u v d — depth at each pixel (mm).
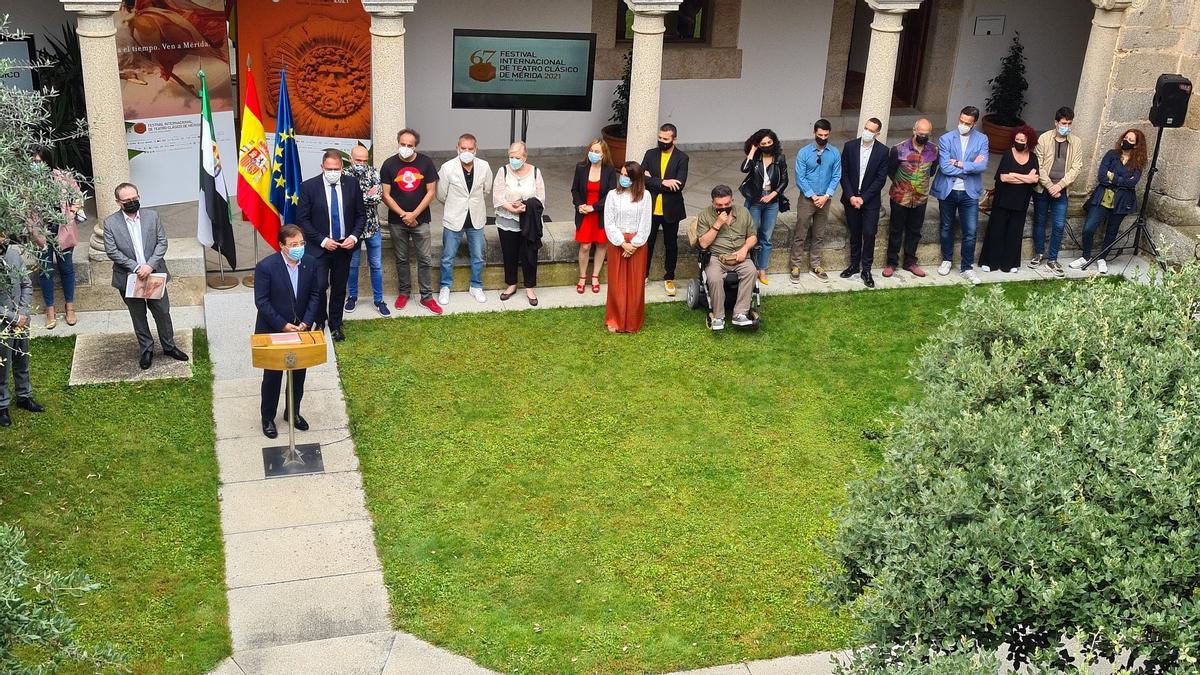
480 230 11281
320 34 12328
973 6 16062
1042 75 16641
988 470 5078
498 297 11695
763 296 12000
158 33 11984
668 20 15320
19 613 4625
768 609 7648
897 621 4910
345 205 10172
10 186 6859
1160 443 4812
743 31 15367
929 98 16656
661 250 12188
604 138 14984
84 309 10906
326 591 7621
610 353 10750
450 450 9156
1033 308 6332
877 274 12648
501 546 8109
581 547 8141
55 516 8125
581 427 9562
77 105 12820
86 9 9961
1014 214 12547
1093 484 4855
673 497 8734
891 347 11109
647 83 11492
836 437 9625
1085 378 5621
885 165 11883
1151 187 13297
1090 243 12922
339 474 8812
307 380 10008
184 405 9531
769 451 9383
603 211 11430
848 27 15891
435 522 8328
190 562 7789
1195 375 5340
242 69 12516
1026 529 4707
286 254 8922
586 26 14891
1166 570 4492
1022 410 5406
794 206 14242
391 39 10914
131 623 7234
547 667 7090
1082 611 4605
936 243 12875
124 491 8438
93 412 9336
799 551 8203
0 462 8648
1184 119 12266
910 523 5023
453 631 7344
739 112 15805
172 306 11102
